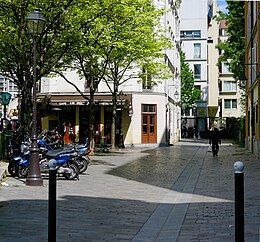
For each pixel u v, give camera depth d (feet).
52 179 20.85
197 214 32.73
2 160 69.46
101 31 73.56
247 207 34.96
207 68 240.12
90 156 92.17
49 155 52.80
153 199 40.01
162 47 103.30
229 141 170.91
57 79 134.72
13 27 65.62
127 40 81.51
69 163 53.16
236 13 125.18
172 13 169.99
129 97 131.03
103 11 67.46
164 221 30.58
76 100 132.05
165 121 139.03
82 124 136.77
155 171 64.90
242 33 124.57
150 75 109.81
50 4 59.62
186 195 42.47
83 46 74.59
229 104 251.60
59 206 35.58
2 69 84.84
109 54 86.99
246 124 114.62
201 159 87.10
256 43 85.81
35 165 47.47
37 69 64.90
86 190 44.78
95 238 25.50
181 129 221.66
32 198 39.04
